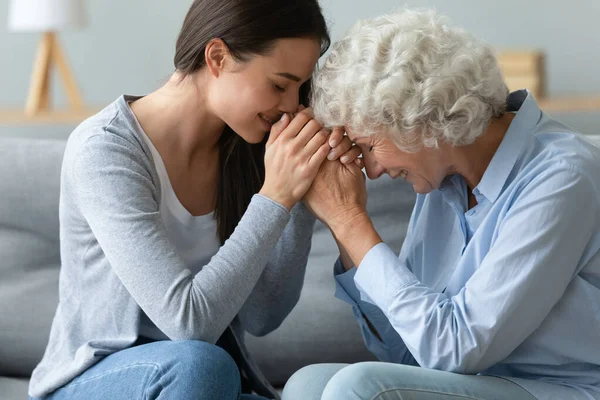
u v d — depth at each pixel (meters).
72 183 1.94
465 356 1.74
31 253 2.63
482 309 1.73
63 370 1.99
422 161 1.87
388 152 1.87
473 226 1.95
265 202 1.97
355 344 2.52
